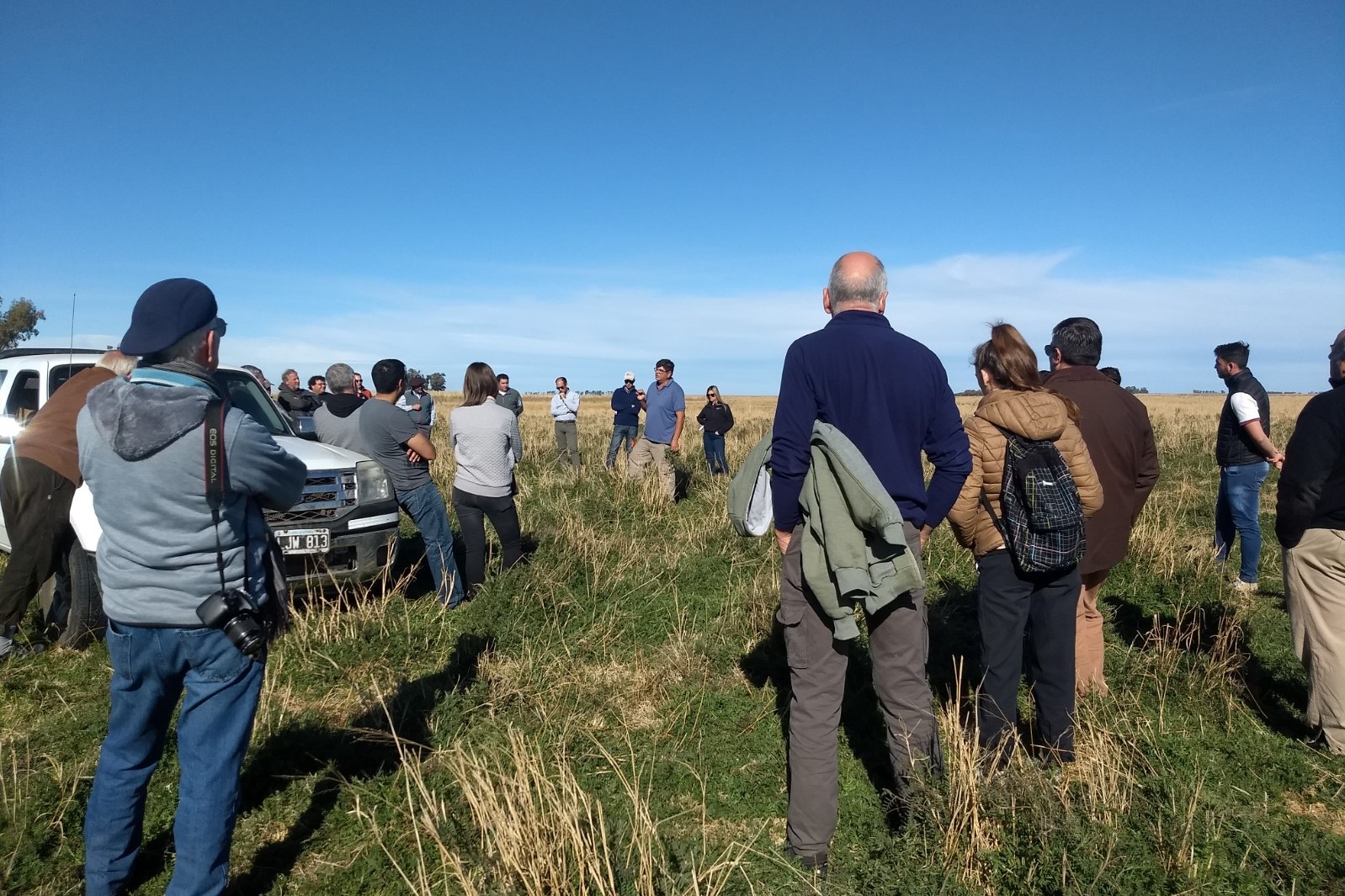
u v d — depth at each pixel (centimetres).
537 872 250
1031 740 353
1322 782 331
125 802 252
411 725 376
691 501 967
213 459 230
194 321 242
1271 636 488
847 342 273
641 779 339
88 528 447
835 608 265
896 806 304
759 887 267
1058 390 369
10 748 352
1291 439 353
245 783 331
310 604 506
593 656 468
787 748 363
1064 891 249
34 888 272
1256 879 272
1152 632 471
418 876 275
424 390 1465
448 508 871
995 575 327
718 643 467
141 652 236
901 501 273
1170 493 978
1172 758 347
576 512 820
